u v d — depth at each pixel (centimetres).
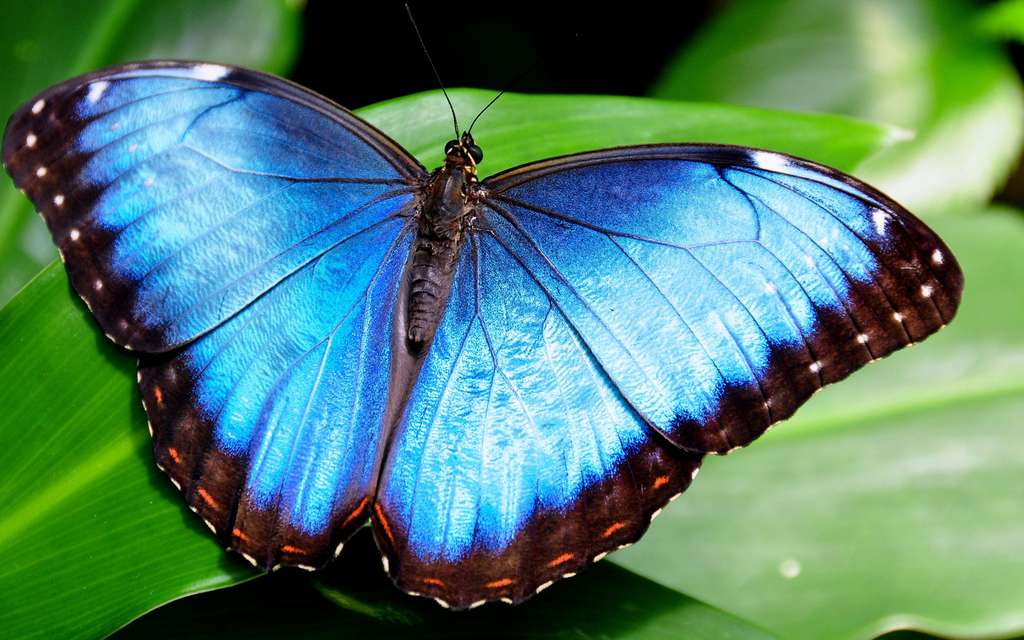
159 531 43
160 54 48
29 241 47
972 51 53
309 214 43
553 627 43
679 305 43
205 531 43
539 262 43
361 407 43
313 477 43
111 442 43
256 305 43
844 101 53
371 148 44
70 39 48
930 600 46
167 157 42
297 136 43
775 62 54
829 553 46
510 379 43
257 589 43
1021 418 48
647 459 43
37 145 42
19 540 42
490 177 44
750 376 42
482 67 55
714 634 43
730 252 43
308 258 43
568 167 44
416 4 55
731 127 45
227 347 43
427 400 43
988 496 47
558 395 43
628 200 43
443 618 43
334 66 55
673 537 47
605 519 43
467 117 45
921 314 42
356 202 44
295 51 49
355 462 43
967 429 48
